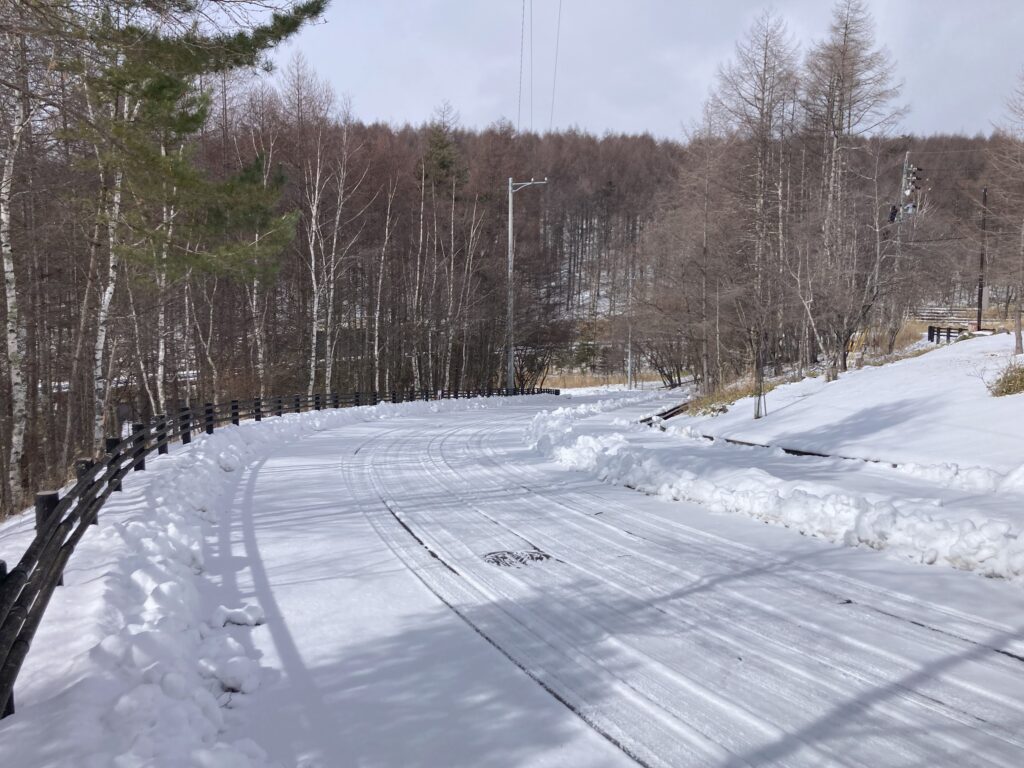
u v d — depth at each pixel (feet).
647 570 20.90
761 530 25.89
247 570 21.08
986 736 11.54
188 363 89.35
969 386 53.01
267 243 46.88
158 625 14.61
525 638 15.79
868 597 18.30
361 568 21.26
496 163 180.55
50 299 73.26
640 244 135.44
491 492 34.22
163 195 37.99
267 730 11.87
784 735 11.60
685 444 54.49
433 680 13.73
